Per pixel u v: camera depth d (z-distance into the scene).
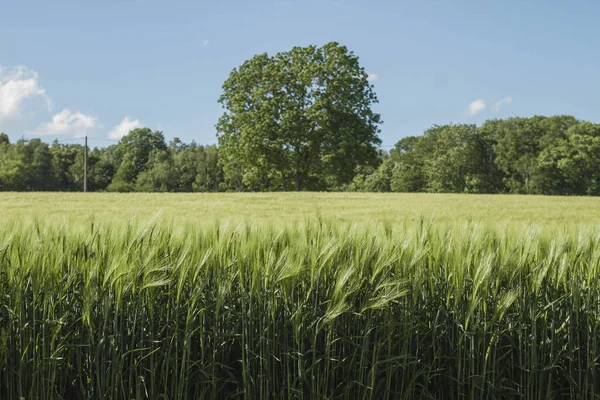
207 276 3.70
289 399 3.45
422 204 23.91
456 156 64.81
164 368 3.67
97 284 3.40
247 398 3.51
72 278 3.55
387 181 76.88
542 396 3.79
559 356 3.82
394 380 3.86
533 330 3.70
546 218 17.09
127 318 3.59
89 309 3.27
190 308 3.40
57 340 3.53
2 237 3.72
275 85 45.12
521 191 63.31
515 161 63.78
